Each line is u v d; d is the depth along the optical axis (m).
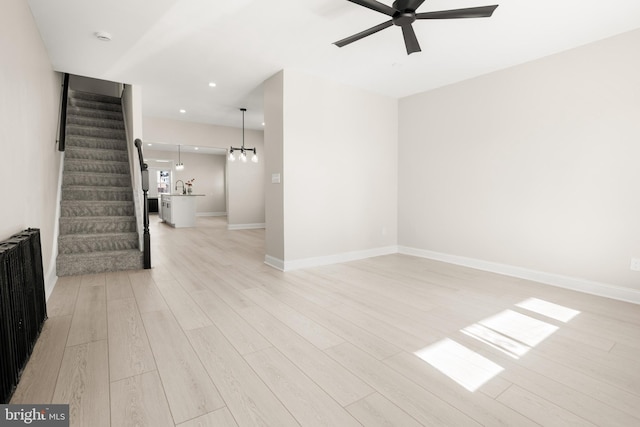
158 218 11.57
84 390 1.56
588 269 3.18
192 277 3.65
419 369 1.79
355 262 4.51
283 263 4.00
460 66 3.76
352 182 4.61
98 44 3.18
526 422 1.37
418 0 2.04
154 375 1.70
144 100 5.16
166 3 2.52
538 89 3.51
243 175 8.18
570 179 3.29
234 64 3.72
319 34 3.02
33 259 2.06
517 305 2.80
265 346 2.04
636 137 2.88
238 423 1.36
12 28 2.08
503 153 3.83
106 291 3.10
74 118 5.44
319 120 4.20
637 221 2.89
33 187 2.59
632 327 2.35
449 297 3.01
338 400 1.51
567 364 1.84
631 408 1.46
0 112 1.81
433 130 4.61
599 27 2.84
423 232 4.83
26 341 1.78
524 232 3.67
